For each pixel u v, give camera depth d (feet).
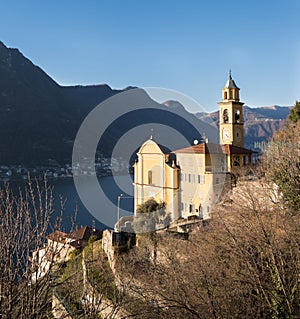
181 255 56.85
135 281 48.21
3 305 17.48
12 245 18.79
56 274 20.56
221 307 41.91
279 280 41.16
